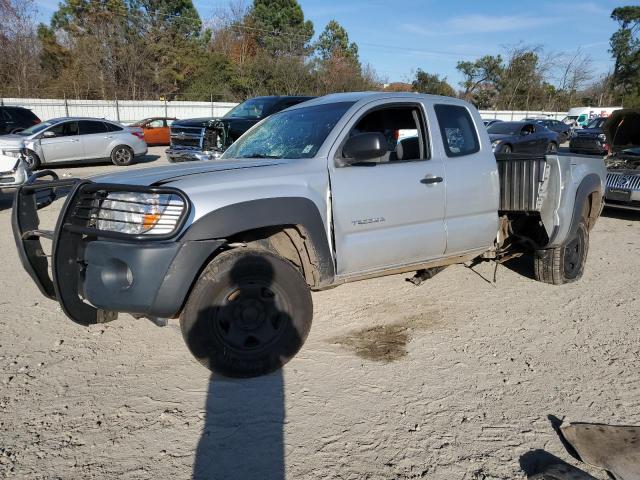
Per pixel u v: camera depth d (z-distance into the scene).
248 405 3.17
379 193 3.90
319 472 2.59
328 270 3.68
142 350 3.89
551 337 4.17
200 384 3.41
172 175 3.42
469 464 2.65
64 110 30.38
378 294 5.14
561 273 5.30
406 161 4.14
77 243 3.22
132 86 40.56
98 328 4.27
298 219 3.46
